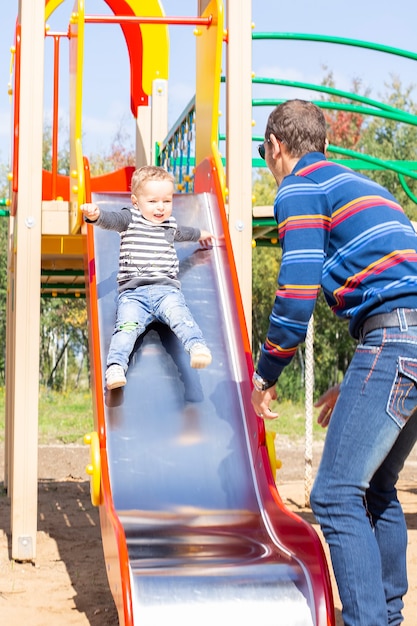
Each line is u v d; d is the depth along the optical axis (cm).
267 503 363
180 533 349
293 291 277
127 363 402
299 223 283
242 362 423
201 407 401
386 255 281
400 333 274
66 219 486
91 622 369
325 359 2366
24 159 477
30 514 471
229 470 379
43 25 480
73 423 1538
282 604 298
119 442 381
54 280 855
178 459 380
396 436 278
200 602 295
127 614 282
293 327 280
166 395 404
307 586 304
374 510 313
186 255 475
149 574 305
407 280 278
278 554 333
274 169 316
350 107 681
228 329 439
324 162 298
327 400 319
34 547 471
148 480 370
